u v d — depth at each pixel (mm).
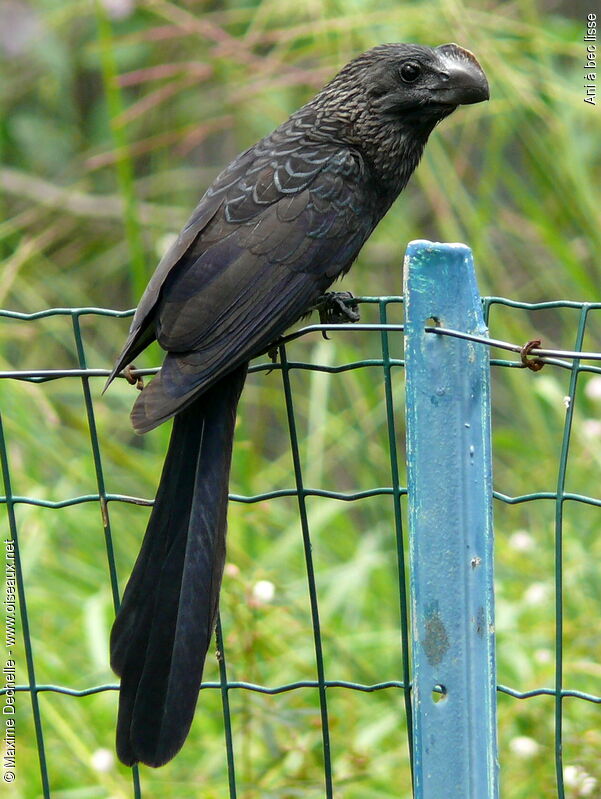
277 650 8602
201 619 5465
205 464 5809
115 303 13727
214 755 8062
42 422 10469
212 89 13555
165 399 5730
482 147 12766
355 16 10891
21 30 12547
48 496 9953
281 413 12109
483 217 11109
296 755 7781
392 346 12227
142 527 10172
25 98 14094
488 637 5090
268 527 10531
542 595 8594
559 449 10406
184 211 13258
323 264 6574
